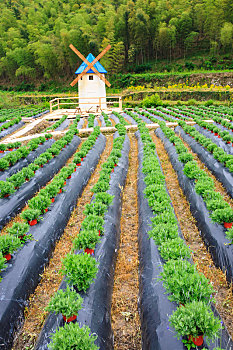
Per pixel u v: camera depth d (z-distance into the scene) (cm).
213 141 1554
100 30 6003
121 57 5656
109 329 438
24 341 442
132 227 773
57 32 6469
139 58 6325
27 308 495
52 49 5922
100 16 6147
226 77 4638
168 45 5962
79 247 534
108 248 608
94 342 390
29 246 595
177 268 423
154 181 830
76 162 1124
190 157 1052
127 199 946
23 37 7062
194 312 336
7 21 7538
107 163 1014
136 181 1095
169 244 503
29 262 556
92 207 656
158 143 1686
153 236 557
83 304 439
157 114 2812
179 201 903
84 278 441
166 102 4303
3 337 424
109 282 534
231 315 462
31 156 1316
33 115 2964
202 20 5850
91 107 3191
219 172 1047
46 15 7981
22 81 6988
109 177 908
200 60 5575
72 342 326
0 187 826
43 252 612
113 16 6175
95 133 1622
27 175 960
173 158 1269
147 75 5353
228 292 514
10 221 808
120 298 521
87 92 3378
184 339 362
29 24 7406
